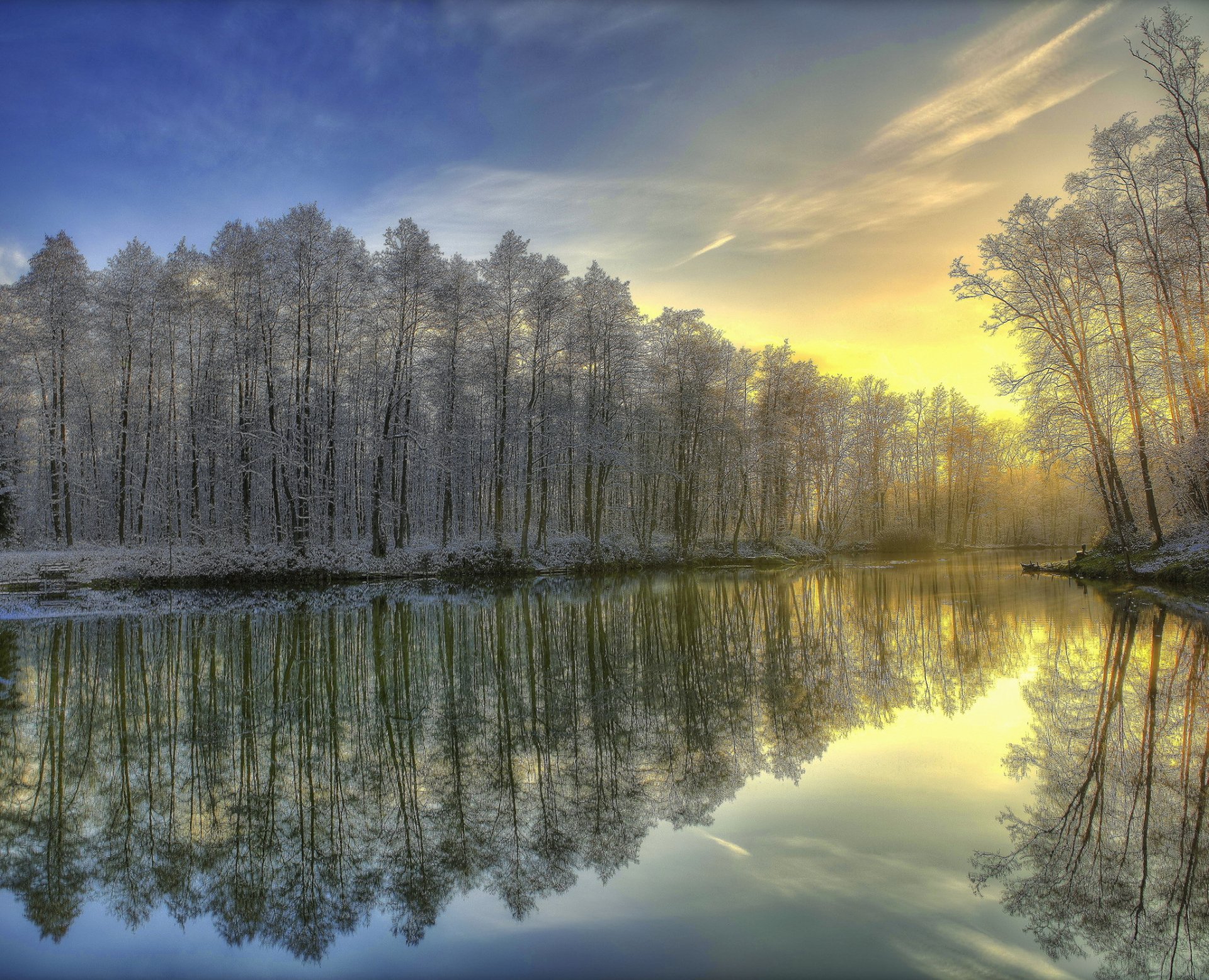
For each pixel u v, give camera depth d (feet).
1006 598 82.79
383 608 82.89
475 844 23.13
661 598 95.25
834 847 21.54
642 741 33.86
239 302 115.96
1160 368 92.99
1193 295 85.92
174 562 105.09
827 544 196.75
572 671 50.01
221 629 67.56
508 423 129.18
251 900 20.17
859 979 14.78
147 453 124.26
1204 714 34.96
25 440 132.77
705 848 21.91
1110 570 94.12
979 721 35.76
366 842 23.68
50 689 45.34
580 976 15.33
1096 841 21.49
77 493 137.69
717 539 164.66
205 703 41.98
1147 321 93.76
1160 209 87.35
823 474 194.29
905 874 19.69
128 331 120.26
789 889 18.99
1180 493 90.79
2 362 118.32
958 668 48.52
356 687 45.75
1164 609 66.59
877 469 225.35
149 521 147.95
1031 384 103.91
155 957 17.38
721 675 48.44
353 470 156.04
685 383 148.46
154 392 133.18
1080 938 16.39
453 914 18.70
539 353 129.80
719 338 165.37
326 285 116.57
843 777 28.02
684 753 31.94
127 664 52.16
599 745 33.42
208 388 127.95
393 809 26.53
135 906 20.04
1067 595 81.61
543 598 94.63
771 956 15.76
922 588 101.81
